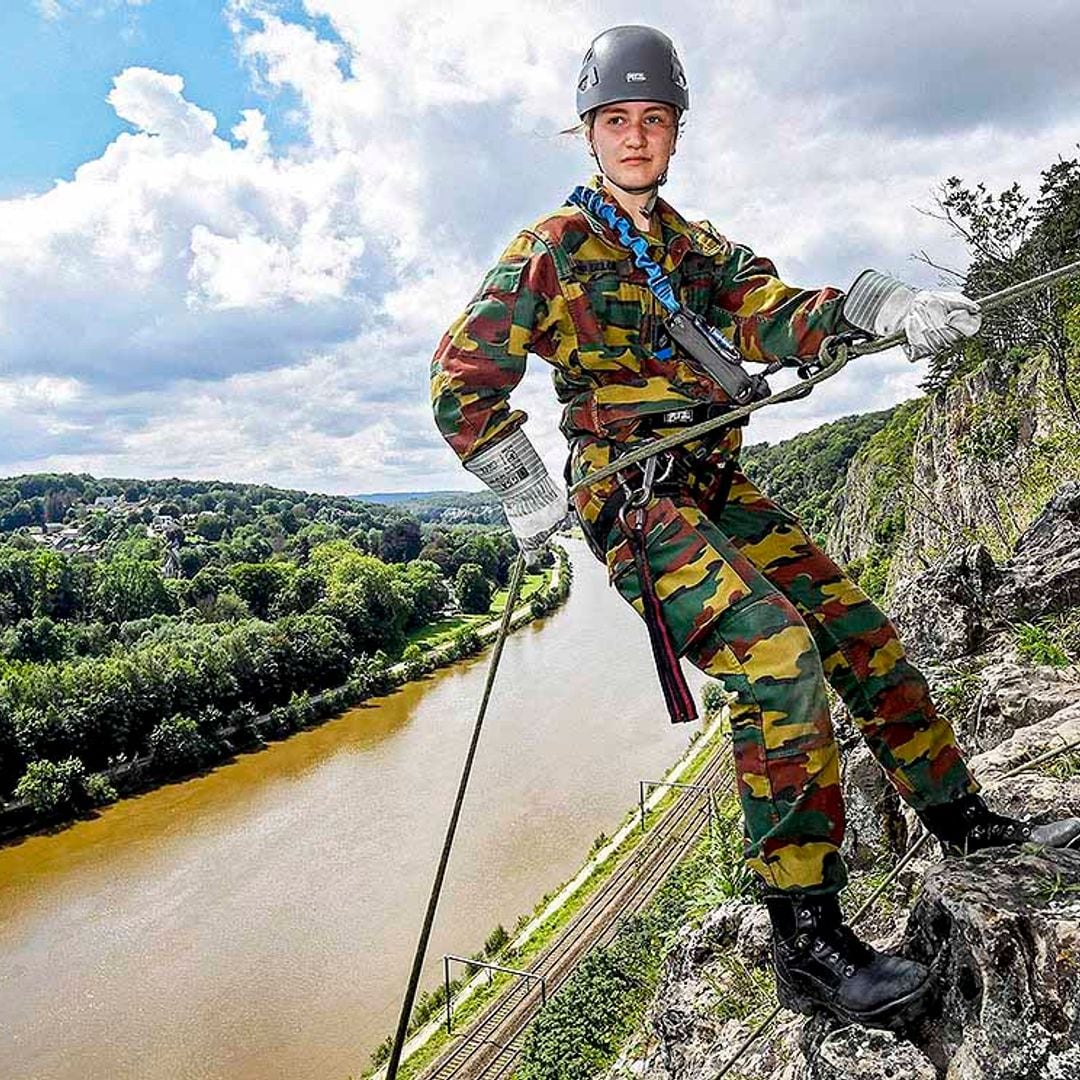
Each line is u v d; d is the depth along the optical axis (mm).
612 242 3289
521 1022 26750
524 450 3273
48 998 30172
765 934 5211
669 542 3086
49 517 184000
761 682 2898
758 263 3547
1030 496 13984
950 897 2936
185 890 37375
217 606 88250
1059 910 2725
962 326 2926
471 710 60344
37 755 48562
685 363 3301
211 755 53844
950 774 3408
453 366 3238
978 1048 2701
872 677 3424
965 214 16891
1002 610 6484
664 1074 6641
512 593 3256
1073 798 3787
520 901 34219
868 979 2945
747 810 2996
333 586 79625
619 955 20531
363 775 49594
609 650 72500
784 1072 3891
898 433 59250
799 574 3502
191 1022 28625
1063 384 16750
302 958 31672
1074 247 16594
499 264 3311
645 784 43469
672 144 3352
